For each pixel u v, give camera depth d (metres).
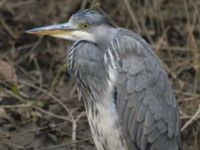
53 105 12.78
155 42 14.41
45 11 14.55
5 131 12.17
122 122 10.46
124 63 10.43
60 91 13.18
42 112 12.53
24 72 13.55
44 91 12.86
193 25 14.11
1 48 13.96
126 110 10.42
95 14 10.70
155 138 10.48
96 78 10.59
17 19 14.37
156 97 10.44
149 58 10.52
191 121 12.06
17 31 14.20
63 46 14.06
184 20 14.83
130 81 10.38
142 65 10.45
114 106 10.45
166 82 10.59
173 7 15.12
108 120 10.48
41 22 14.41
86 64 10.63
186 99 12.81
